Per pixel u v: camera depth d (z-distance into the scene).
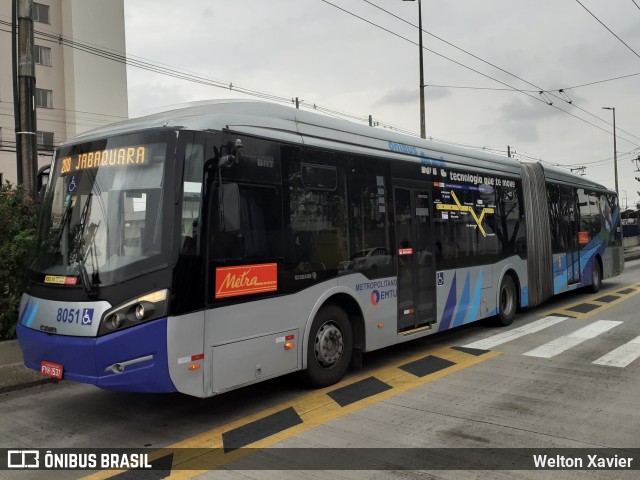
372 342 6.88
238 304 5.16
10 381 6.56
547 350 8.15
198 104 5.76
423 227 7.95
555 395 5.92
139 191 4.91
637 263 27.17
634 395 5.88
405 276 7.50
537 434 4.80
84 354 4.64
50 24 39.38
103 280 4.70
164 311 4.57
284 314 5.68
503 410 5.45
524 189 11.18
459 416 5.29
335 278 6.35
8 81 36.62
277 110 5.98
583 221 14.27
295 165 5.96
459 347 8.52
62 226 5.26
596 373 6.80
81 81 40.06
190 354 4.71
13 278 7.05
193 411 5.67
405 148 7.80
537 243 11.54
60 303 4.88
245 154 5.41
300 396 6.05
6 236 7.18
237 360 5.14
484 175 9.70
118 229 4.89
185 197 4.80
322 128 6.49
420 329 7.75
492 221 9.84
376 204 7.09
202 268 4.84
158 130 4.98
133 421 5.42
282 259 5.68
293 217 5.86
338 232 6.45
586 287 15.07
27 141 8.45
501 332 9.70
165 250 4.66
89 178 5.27
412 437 4.78
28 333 5.11
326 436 4.85
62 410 5.81
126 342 4.54
